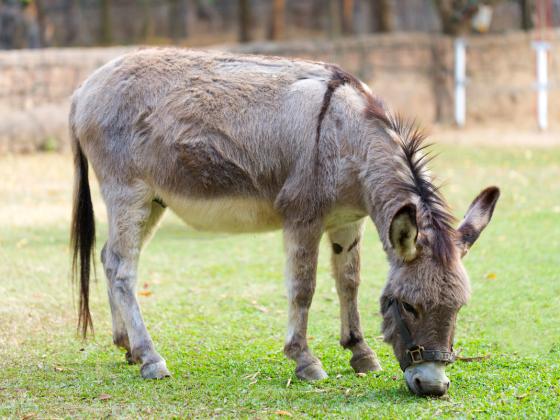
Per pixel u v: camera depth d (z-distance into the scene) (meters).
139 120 6.64
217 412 5.55
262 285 9.52
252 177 6.40
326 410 5.53
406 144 5.96
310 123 6.21
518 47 23.80
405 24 41.50
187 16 39.53
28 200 14.21
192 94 6.57
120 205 6.71
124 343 6.81
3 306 8.38
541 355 6.91
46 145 19.06
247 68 6.62
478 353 6.95
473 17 24.19
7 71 19.11
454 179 15.91
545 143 20.66
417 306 5.28
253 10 40.91
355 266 6.55
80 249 7.02
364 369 6.49
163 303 8.74
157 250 11.20
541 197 14.33
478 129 22.91
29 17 28.84
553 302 8.55
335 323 8.05
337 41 22.48
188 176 6.52
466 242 5.59
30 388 6.14
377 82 22.55
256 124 6.38
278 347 7.27
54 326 7.89
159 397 5.90
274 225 6.66
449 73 23.23
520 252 10.73
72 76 19.77
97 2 39.50
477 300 8.72
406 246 5.28
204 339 7.52
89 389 6.11
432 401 5.54
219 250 11.27
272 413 5.50
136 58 6.86
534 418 5.27
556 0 32.47
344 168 6.12
